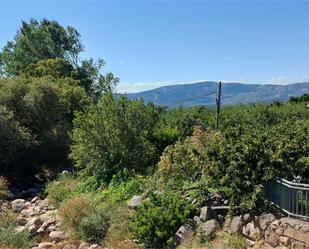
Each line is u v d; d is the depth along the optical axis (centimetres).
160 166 1370
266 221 952
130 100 1916
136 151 1798
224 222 1053
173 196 1174
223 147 1100
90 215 1292
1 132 2205
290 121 1316
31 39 4962
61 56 5019
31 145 2344
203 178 1219
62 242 1215
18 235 1227
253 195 1007
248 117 2938
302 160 1035
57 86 2823
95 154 1783
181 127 2356
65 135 2552
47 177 2317
